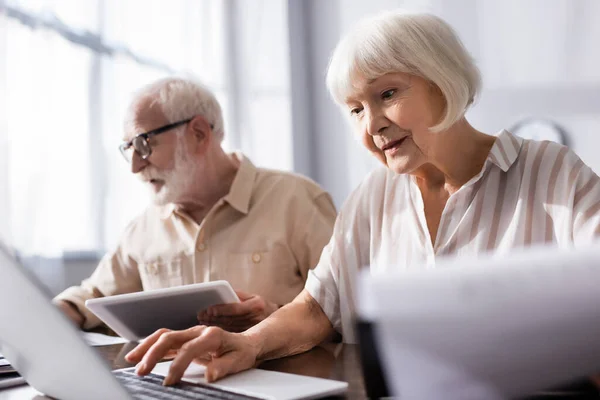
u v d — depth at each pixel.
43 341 0.73
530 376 0.52
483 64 4.25
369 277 0.55
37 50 2.94
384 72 1.26
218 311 1.49
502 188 1.35
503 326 0.51
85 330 2.00
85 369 0.71
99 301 1.41
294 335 1.27
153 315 1.46
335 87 1.34
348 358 1.17
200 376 0.97
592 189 1.23
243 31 4.35
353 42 1.29
